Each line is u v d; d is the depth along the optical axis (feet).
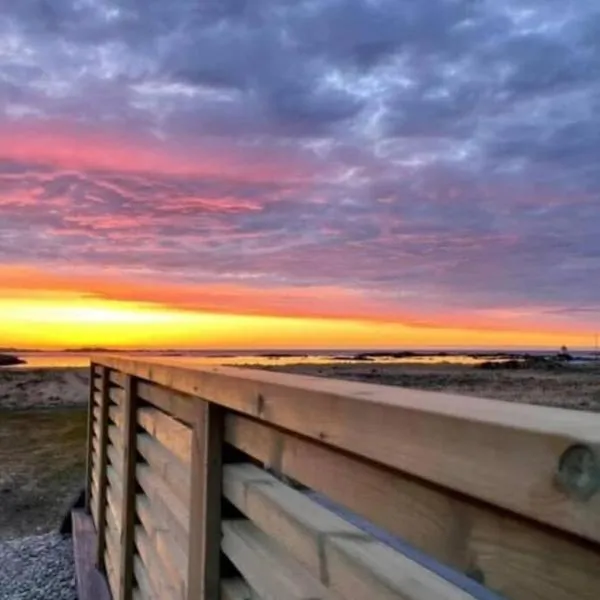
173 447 7.47
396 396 3.00
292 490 4.57
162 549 7.88
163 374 7.72
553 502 1.97
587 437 1.88
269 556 4.44
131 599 10.06
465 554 2.48
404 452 2.68
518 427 2.10
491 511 2.35
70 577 15.96
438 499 2.64
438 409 2.52
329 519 3.84
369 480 3.16
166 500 7.71
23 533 22.18
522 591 2.19
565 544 2.03
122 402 11.76
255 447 4.76
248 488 4.85
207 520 5.50
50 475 31.24
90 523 17.40
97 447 16.24
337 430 3.24
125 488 10.28
